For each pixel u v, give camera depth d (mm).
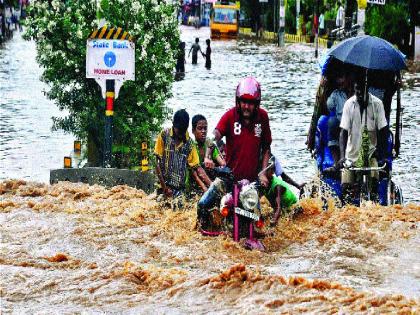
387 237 16891
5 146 33719
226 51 99188
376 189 20375
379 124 19875
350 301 11523
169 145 19047
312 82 63438
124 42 24375
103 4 26344
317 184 20391
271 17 137125
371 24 80625
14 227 18016
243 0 141750
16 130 37688
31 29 28016
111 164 24891
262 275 12750
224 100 50344
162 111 29562
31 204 19906
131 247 16484
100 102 27750
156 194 20344
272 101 51031
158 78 28469
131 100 27844
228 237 16844
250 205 16406
